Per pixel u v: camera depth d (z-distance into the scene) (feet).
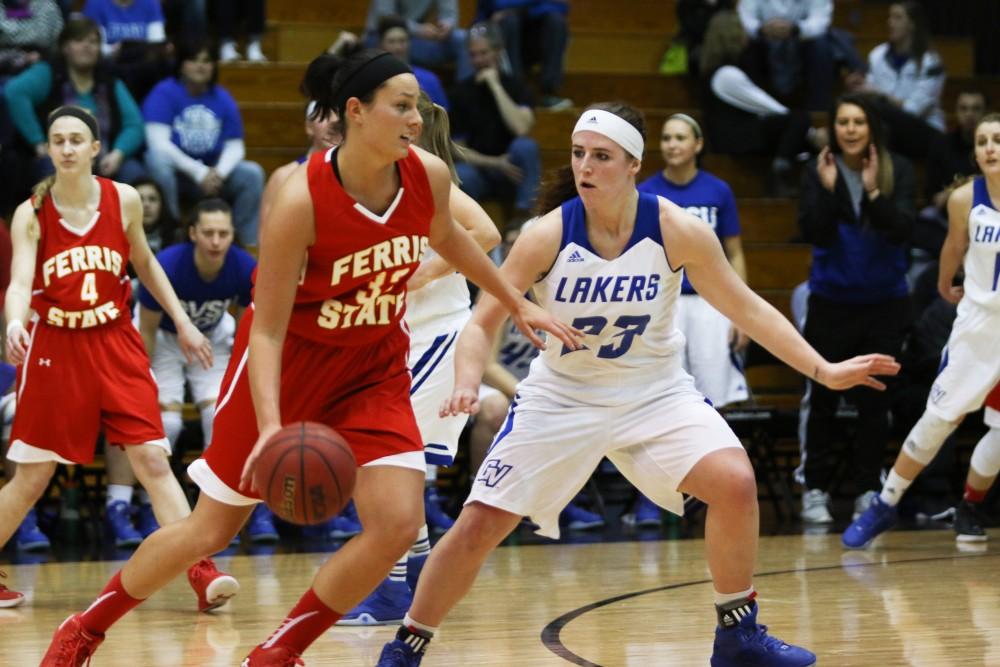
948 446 40.34
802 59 51.93
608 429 18.51
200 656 20.81
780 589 26.68
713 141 50.98
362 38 50.11
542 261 18.08
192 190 42.83
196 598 26.48
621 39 56.90
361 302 16.40
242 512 16.89
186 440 36.19
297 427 14.90
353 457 15.05
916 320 41.19
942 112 53.42
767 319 18.34
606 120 17.56
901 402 39.78
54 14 44.75
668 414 18.45
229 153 43.37
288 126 48.49
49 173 40.22
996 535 35.09
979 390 30.96
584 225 18.02
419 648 18.10
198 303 34.27
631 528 37.47
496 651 21.03
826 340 37.47
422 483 16.49
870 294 37.01
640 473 18.67
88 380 25.67
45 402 25.55
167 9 49.14
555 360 18.66
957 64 59.36
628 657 20.53
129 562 17.08
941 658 20.25
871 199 36.06
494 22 48.29
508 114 46.16
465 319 24.07
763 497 43.24
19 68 42.88
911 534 35.40
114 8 46.60
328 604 16.10
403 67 15.46
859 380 17.92
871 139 36.27
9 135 41.22
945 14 60.54
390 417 16.62
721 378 38.04
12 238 25.29
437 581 17.98
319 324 16.51
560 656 20.62
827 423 38.11
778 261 48.19
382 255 16.12
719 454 18.06
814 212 36.78
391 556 16.05
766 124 50.01
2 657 20.75
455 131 46.57
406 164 16.15
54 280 25.41
